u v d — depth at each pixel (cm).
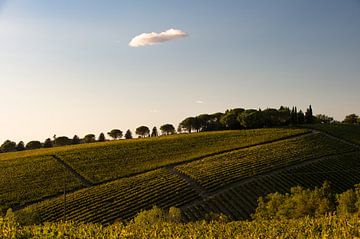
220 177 6444
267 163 7069
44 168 7431
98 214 5347
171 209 4416
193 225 3244
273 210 4700
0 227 2120
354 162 7325
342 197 4419
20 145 14362
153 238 2459
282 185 6275
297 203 4509
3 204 5869
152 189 6100
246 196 5888
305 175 6644
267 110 12225
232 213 5384
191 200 5728
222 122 12650
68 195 6059
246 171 6681
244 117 11781
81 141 15350
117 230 2550
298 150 7856
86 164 7594
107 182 6688
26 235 2091
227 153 7850
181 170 6856
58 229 2272
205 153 8025
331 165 7125
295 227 2814
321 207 4359
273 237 2522
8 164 7756
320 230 2639
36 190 6378
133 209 5472
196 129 13938
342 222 2717
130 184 6347
